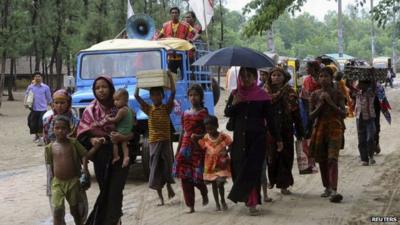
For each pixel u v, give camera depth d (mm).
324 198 9297
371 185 10133
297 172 11719
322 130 8922
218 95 14875
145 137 10984
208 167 8430
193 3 13906
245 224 7820
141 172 12453
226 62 7871
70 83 11727
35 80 18250
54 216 6512
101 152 6520
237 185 8047
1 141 19266
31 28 37344
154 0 44375
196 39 13812
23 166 13750
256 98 8125
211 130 8367
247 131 8094
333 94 8820
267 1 11695
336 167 8914
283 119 9125
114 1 38531
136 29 13633
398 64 86125
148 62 11930
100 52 12164
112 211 6488
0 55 35781
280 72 9141
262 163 8156
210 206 9008
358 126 12250
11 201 9688
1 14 36750
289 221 7918
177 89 11852
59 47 42500
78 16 38938
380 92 13328
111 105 6570
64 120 6410
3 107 39875
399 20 23172
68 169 6465
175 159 8641
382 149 14523
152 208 8930
